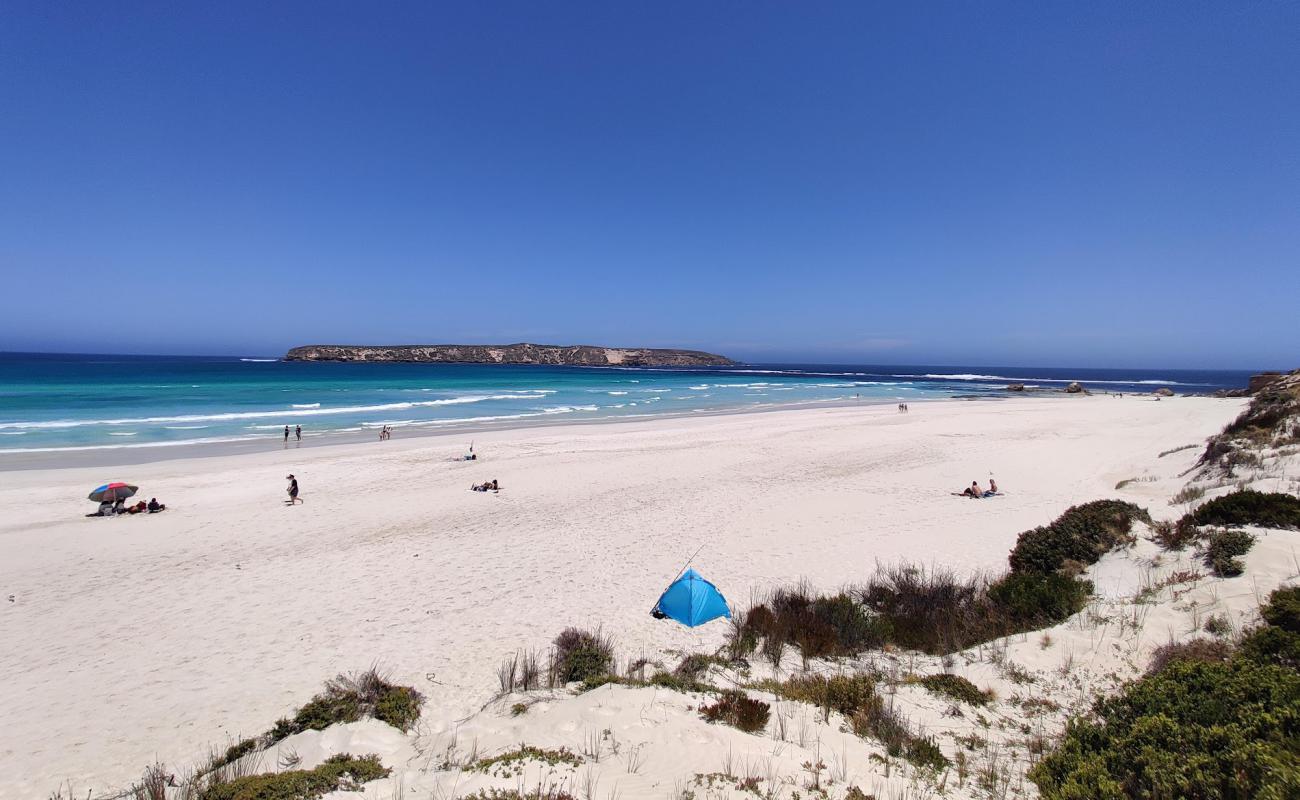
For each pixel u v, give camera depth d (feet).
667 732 17.70
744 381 343.46
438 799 14.42
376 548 45.70
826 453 88.58
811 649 27.40
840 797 14.61
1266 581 24.26
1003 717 19.80
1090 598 28.78
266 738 20.80
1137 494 55.26
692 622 31.71
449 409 153.69
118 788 19.01
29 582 38.50
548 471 75.15
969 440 101.60
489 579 39.34
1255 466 47.91
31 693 25.58
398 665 27.53
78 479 68.13
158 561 42.55
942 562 41.22
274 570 40.83
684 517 54.54
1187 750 13.98
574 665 25.43
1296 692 14.84
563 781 15.05
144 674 27.17
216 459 81.25
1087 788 14.01
